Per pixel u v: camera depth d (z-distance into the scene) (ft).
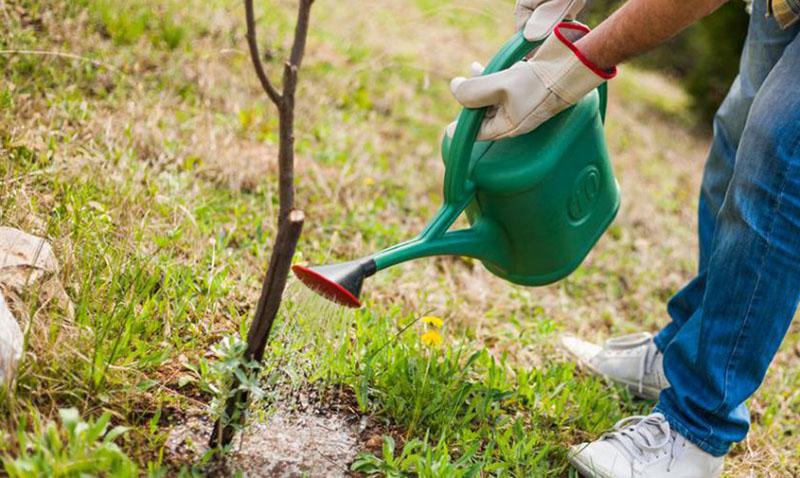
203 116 11.30
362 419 7.76
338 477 7.22
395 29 17.35
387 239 10.68
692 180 16.48
